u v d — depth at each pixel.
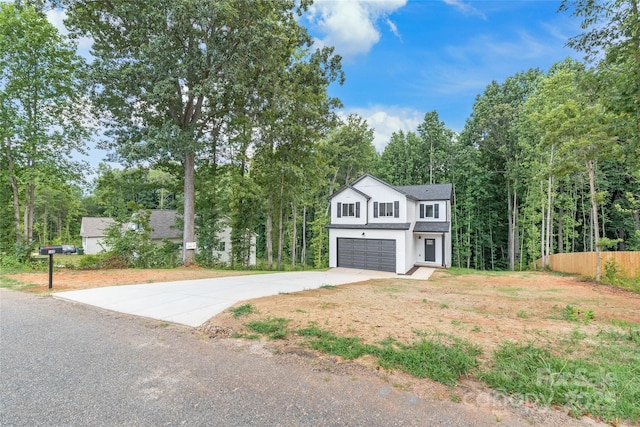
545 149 18.55
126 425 2.41
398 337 4.25
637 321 5.68
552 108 15.43
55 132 14.84
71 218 45.38
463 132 30.84
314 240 32.84
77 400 2.79
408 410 2.61
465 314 5.89
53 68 14.46
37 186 15.83
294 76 16.64
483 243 28.80
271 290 8.48
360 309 6.07
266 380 3.18
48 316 5.74
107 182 16.50
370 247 19.22
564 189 25.03
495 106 26.59
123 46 14.09
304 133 17.28
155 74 12.77
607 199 23.66
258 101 15.41
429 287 10.83
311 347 4.02
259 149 18.27
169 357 3.81
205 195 18.34
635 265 12.59
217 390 2.98
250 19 13.47
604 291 10.19
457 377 3.15
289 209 24.45
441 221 21.80
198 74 13.83
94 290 8.19
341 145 33.16
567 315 5.84
